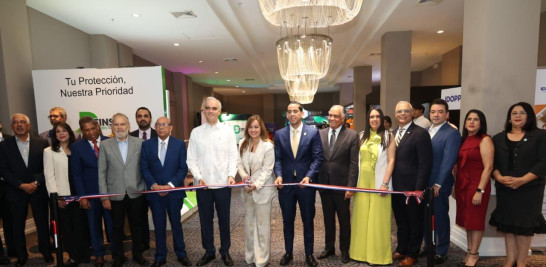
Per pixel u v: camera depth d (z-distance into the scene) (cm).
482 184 278
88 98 457
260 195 297
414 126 296
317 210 516
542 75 382
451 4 560
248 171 305
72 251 317
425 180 284
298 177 300
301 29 735
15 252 342
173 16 590
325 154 308
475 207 288
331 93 2327
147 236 358
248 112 2377
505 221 274
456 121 611
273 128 1683
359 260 312
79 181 302
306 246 307
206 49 868
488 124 329
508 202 272
